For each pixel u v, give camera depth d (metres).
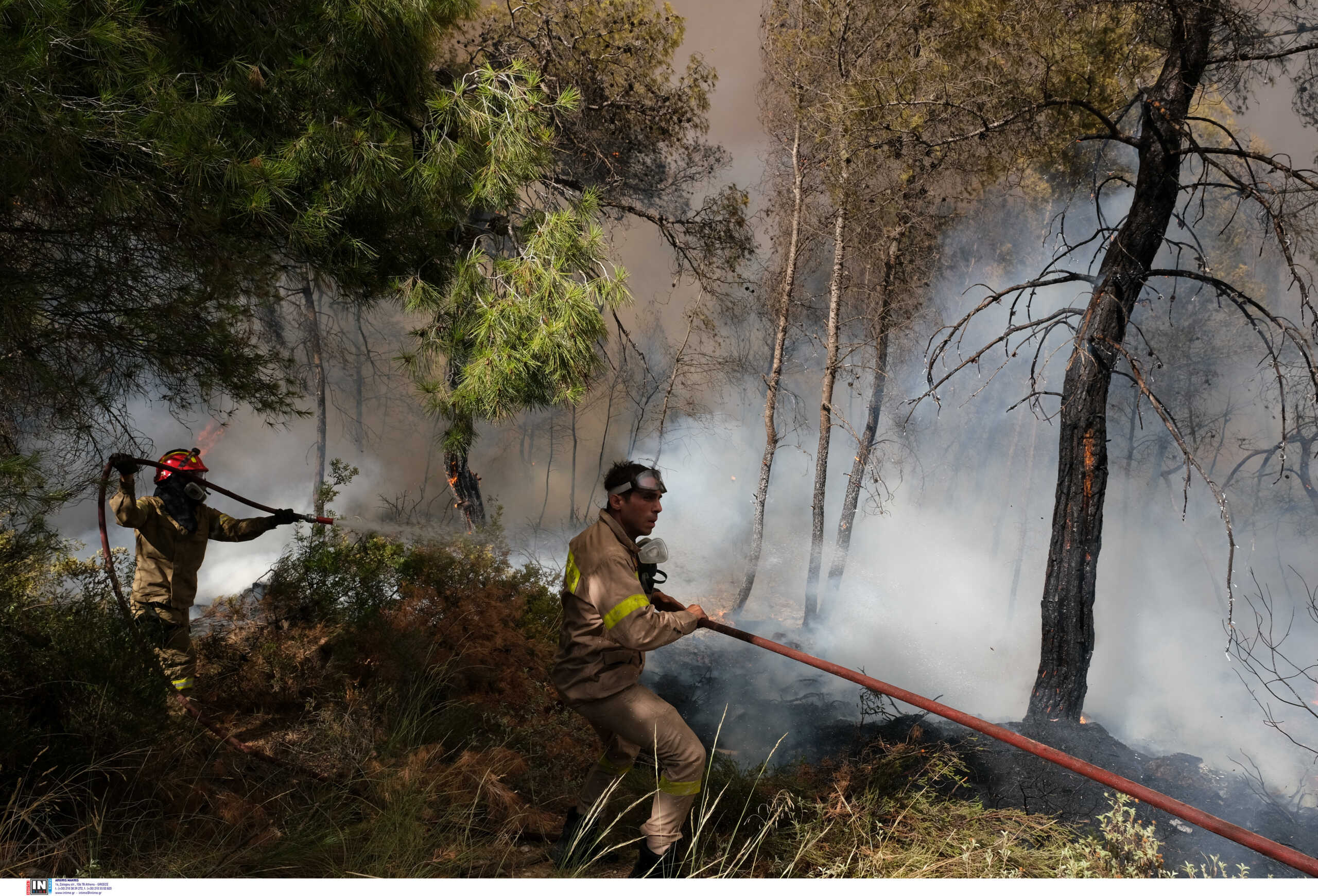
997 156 8.59
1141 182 6.79
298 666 4.61
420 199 4.94
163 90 3.56
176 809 3.13
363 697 4.32
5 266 3.52
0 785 2.85
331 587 5.38
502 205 5.30
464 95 5.30
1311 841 4.61
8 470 3.09
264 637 4.94
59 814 2.89
